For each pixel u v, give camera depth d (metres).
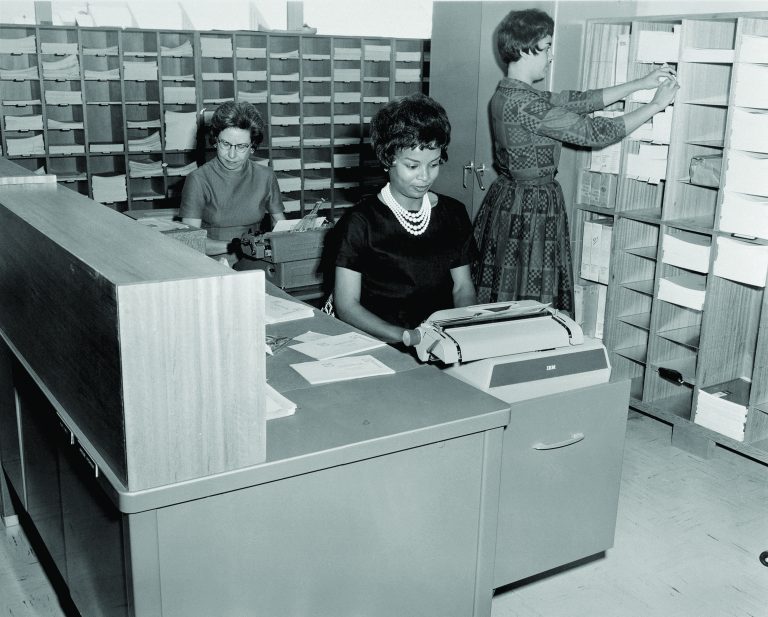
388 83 6.92
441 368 2.06
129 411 1.31
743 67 3.02
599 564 2.57
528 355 2.00
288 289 3.10
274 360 2.04
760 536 2.77
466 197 4.88
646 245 3.87
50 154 5.75
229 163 3.71
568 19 3.82
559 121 3.25
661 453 3.41
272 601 1.57
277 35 6.17
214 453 1.41
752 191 3.07
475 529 1.83
